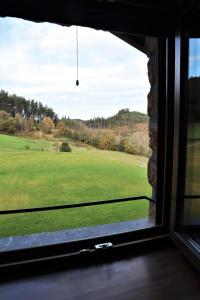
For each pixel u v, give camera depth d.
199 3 1.07
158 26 1.29
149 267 1.20
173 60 1.33
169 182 1.42
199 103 1.32
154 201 1.58
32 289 1.04
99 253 1.27
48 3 1.09
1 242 1.26
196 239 1.29
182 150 1.31
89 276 1.13
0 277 1.12
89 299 0.98
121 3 1.18
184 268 1.19
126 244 1.33
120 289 1.04
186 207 1.36
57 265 1.21
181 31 1.21
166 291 1.02
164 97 1.39
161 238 1.41
